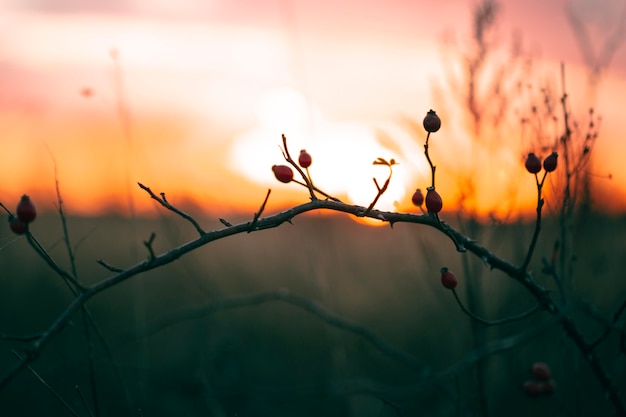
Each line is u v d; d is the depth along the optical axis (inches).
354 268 205.3
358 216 78.4
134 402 152.9
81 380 157.8
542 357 146.6
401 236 209.8
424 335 191.6
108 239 227.1
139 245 222.2
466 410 127.4
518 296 148.8
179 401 166.7
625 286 152.6
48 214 222.7
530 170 82.0
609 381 94.3
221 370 180.1
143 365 163.6
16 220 69.2
